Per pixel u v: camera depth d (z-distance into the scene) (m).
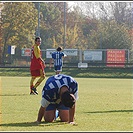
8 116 26.47
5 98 39.28
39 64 44.31
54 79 23.02
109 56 118.19
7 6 142.75
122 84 69.31
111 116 26.83
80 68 112.94
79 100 38.06
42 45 165.00
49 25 180.50
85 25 185.38
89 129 21.45
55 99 23.27
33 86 44.28
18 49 144.12
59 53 55.34
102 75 108.06
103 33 141.25
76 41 169.25
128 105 34.03
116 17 172.12
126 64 114.00
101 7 176.50
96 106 33.09
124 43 138.75
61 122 23.72
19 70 111.50
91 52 119.12
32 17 145.75
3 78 88.44
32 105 33.25
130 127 22.30
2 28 142.88
